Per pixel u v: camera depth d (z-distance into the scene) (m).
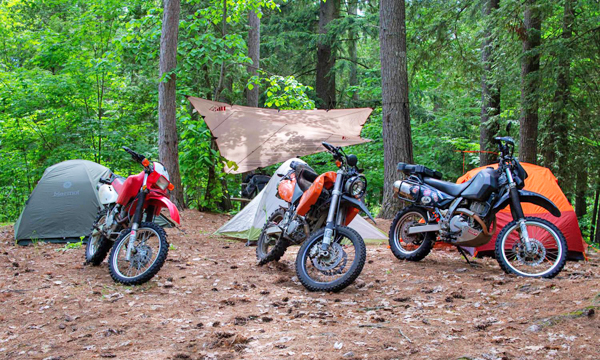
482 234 5.30
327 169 16.56
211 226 8.95
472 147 17.50
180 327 3.70
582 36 9.72
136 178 5.08
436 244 6.79
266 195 7.48
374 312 4.03
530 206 6.33
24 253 6.35
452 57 13.30
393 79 9.89
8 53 16.19
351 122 10.36
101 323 3.79
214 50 10.38
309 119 10.05
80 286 4.76
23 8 17.52
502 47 10.66
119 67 13.36
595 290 4.08
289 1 21.61
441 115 19.05
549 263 5.13
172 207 4.89
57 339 3.49
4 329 3.69
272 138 10.23
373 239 7.30
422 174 5.92
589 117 11.02
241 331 3.57
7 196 14.29
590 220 19.44
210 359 3.10
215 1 11.52
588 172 11.95
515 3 9.71
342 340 3.32
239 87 15.95
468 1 12.46
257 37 15.89
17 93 12.16
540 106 10.75
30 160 13.55
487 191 5.25
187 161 10.50
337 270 4.84
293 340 3.34
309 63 22.50
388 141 9.92
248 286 4.86
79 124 12.70
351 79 21.72
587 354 2.92
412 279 5.11
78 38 13.17
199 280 5.05
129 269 4.92
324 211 5.12
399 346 3.21
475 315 3.88
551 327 3.40
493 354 3.00
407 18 13.62
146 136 14.45
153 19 10.78
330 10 21.09
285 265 5.75
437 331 3.50
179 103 11.81
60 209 7.17
